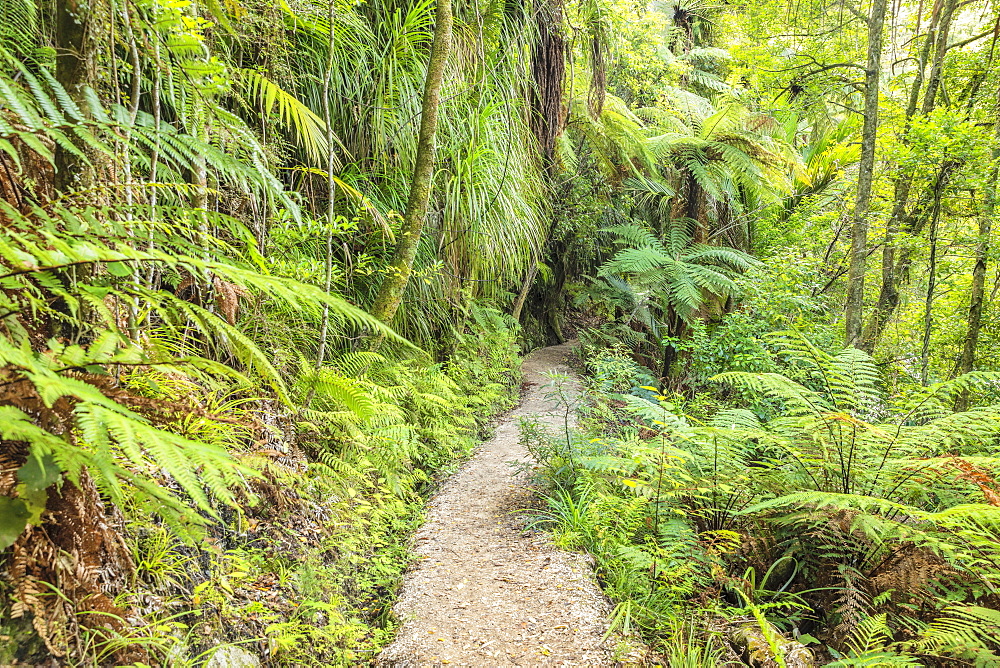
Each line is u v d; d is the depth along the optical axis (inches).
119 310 62.8
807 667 101.7
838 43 374.6
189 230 73.0
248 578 85.8
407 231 151.2
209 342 89.6
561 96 276.7
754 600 124.0
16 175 52.1
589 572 123.0
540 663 95.6
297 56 149.4
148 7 72.9
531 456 186.9
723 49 532.1
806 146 503.5
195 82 86.9
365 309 169.9
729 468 152.7
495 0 204.4
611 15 308.0
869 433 137.4
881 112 337.7
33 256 42.8
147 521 71.3
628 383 240.7
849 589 116.6
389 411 129.8
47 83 64.0
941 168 283.3
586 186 370.6
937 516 109.0
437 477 178.4
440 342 224.5
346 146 171.2
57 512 49.7
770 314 271.6
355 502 125.6
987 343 329.1
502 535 140.8
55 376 37.3
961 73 340.2
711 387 274.5
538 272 378.6
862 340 333.7
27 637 48.5
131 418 40.6
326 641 90.4
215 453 42.3
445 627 104.6
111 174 63.6
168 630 64.3
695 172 347.3
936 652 102.7
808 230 390.3
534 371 334.0
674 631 105.5
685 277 323.3
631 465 138.3
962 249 325.4
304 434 122.7
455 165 184.9
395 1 184.7
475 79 197.5
